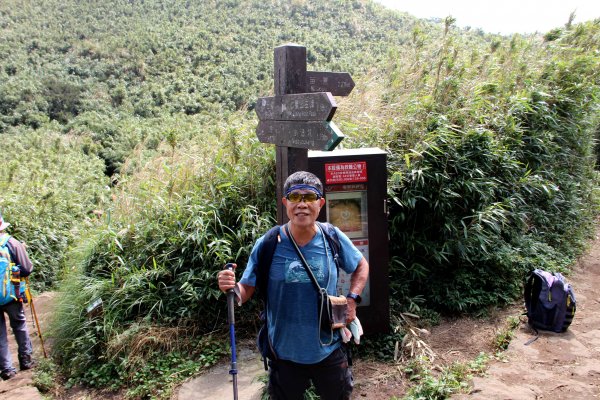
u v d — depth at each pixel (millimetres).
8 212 7797
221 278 2207
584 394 2873
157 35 51625
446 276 4488
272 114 3285
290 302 2143
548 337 3670
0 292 3930
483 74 6340
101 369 3863
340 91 3834
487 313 4180
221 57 48438
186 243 4418
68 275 5129
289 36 53188
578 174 6547
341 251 2262
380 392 3180
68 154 24562
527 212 5375
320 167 3574
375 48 45781
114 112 39031
